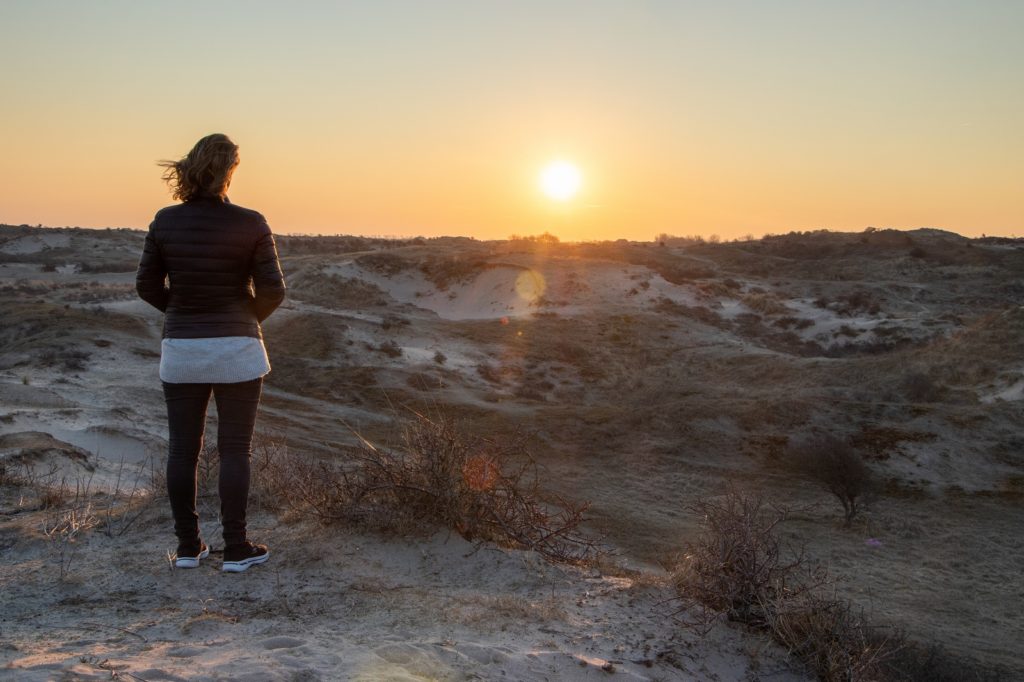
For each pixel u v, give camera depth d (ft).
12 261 296.30
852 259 274.57
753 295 213.87
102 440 69.67
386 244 344.49
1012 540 73.20
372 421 107.96
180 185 12.98
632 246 301.02
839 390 120.67
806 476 91.50
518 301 212.43
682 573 15.99
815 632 14.15
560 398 137.69
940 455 95.76
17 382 100.32
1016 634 49.62
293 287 218.38
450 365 149.38
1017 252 264.11
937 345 143.43
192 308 13.06
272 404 117.70
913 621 50.75
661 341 174.40
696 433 105.19
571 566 17.38
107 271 283.18
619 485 90.79
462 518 16.62
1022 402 106.22
